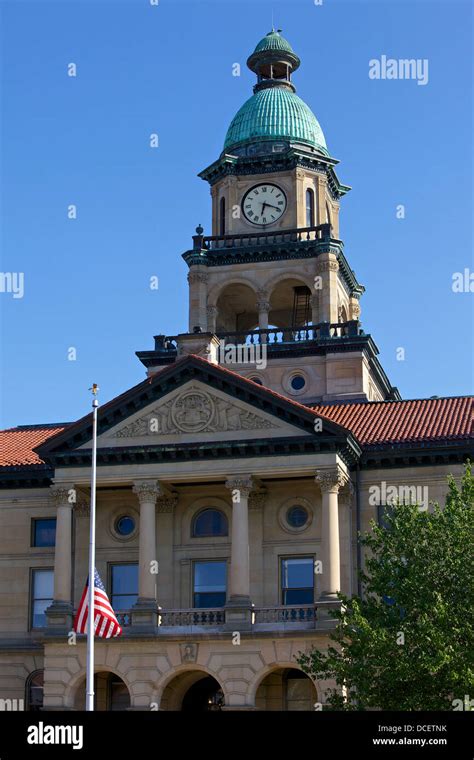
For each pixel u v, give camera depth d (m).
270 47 96.81
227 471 69.19
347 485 71.06
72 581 73.19
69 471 71.12
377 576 59.16
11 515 76.81
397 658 56.47
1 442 82.31
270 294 89.75
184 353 75.31
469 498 60.47
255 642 66.81
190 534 72.75
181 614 68.69
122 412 70.81
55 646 69.12
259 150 92.44
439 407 77.38
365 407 79.31
